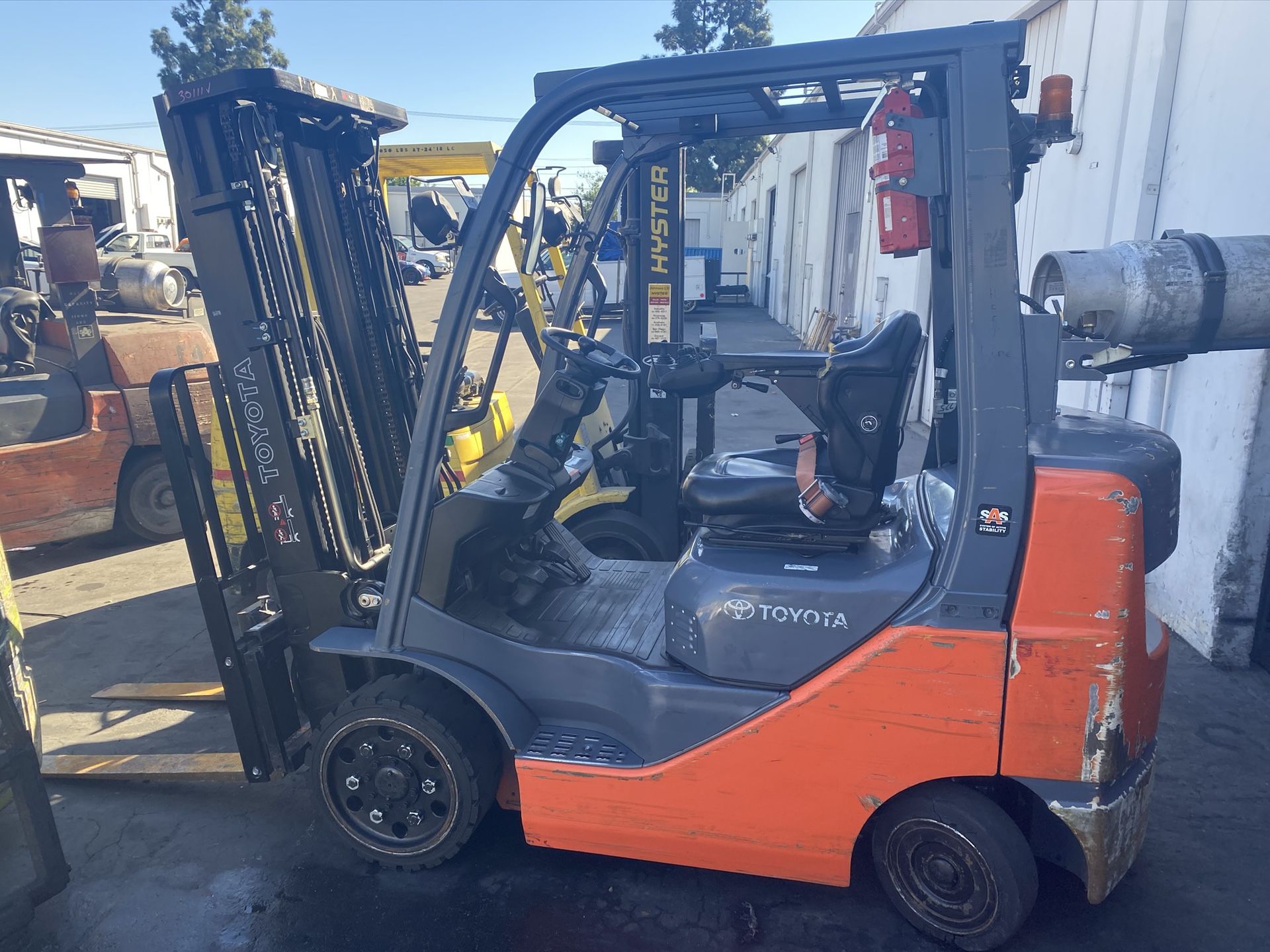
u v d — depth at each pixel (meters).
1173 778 3.21
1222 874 2.73
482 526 2.64
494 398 5.07
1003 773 2.19
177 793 3.26
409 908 2.64
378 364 3.30
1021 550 2.08
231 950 2.49
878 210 2.18
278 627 3.00
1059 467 2.05
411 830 2.78
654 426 4.28
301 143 2.97
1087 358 2.24
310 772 2.79
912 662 2.17
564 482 2.91
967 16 7.88
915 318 2.42
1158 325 2.27
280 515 2.90
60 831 3.04
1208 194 4.07
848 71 2.06
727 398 11.52
